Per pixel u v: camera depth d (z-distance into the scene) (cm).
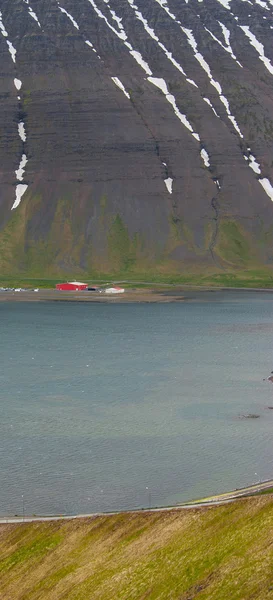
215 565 7200
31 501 9769
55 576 7631
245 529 7594
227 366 18388
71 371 17600
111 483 10388
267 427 13012
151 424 13162
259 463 11181
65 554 7938
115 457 11456
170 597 7006
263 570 6956
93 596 7250
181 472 10800
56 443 12094
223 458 11412
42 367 18050
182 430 12825
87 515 8806
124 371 17662
